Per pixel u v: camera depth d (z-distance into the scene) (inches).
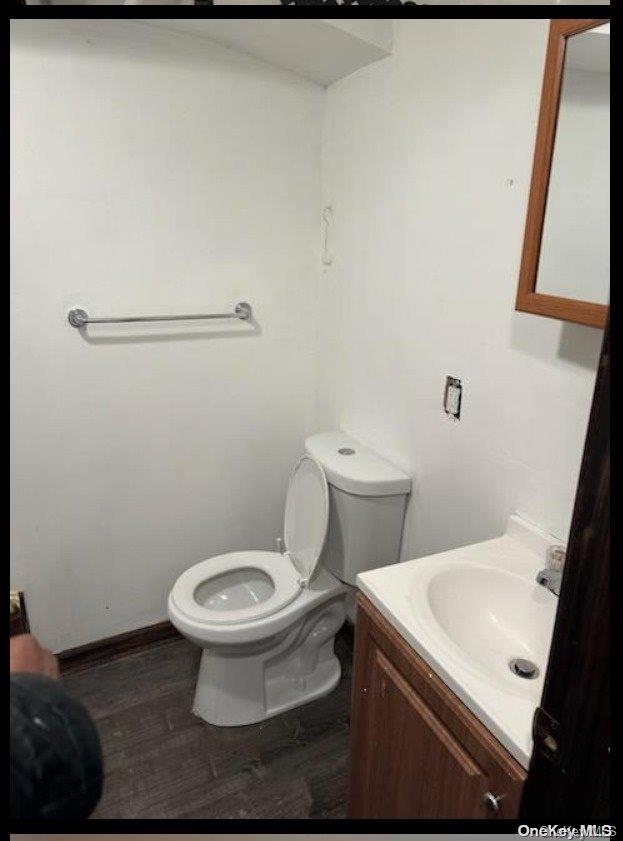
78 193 62.0
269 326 79.0
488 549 48.9
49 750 19.3
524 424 48.7
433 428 60.3
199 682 69.4
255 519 86.4
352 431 76.8
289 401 84.4
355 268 71.3
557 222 39.0
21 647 26.7
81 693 72.2
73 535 72.3
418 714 38.7
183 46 62.6
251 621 62.4
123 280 66.9
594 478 23.6
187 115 65.2
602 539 23.3
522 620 44.2
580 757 25.7
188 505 79.8
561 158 38.0
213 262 72.1
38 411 66.1
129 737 65.6
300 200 75.9
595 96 35.3
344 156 70.4
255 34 59.9
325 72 67.8
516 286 47.4
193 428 77.0
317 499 68.5
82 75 58.8
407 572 45.5
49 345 64.7
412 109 57.1
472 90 49.3
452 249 54.3
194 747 64.4
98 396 69.1
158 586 80.7
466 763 34.5
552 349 45.0
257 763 62.5
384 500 64.6
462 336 54.6
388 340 66.3
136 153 63.7
